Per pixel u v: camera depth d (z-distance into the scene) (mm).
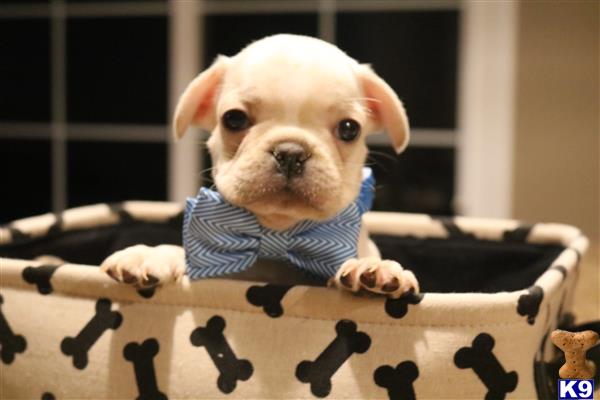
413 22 2133
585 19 1960
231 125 710
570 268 741
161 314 632
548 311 643
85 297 660
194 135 2250
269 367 598
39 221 1001
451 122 2135
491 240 1038
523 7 2004
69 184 2379
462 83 2115
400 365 580
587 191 2008
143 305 638
